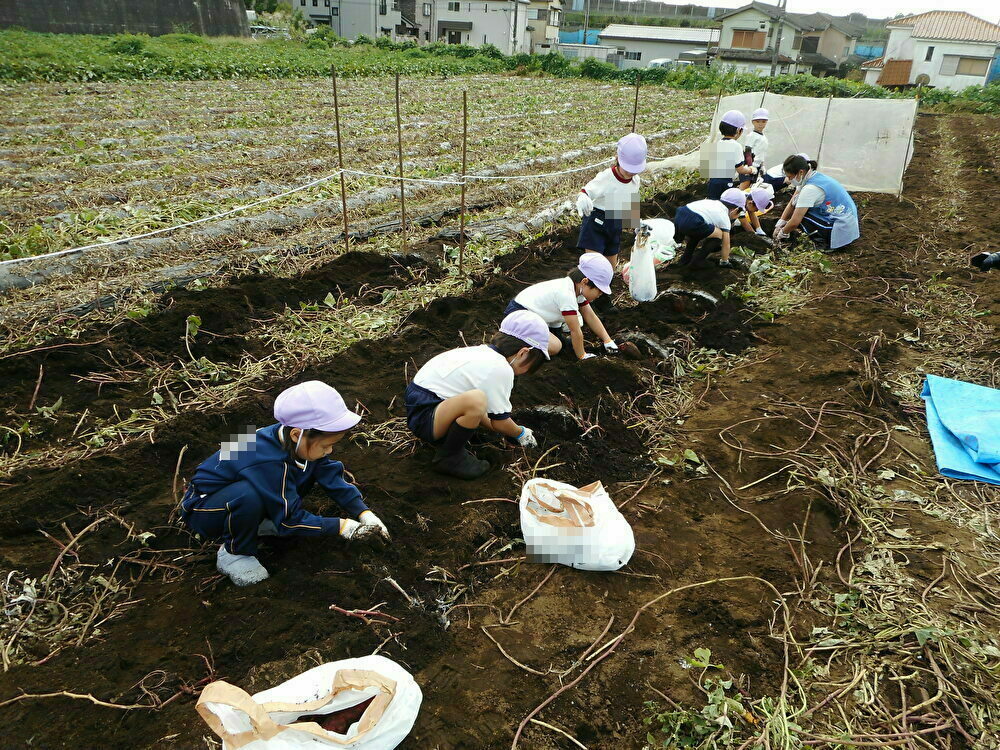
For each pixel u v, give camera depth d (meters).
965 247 7.94
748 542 3.51
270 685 2.63
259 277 6.30
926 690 2.71
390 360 5.22
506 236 7.95
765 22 50.31
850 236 7.79
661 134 16.30
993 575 3.27
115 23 33.25
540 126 17.23
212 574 3.18
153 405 4.49
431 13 52.41
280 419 2.84
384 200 9.16
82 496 3.59
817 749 2.50
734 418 4.58
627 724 2.58
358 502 3.34
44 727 2.43
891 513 3.70
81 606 2.99
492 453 4.11
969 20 43.09
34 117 14.85
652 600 3.12
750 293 6.48
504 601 3.12
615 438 4.32
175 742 2.41
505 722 2.57
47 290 5.92
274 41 36.75
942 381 4.83
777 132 11.01
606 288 4.95
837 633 2.97
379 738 2.33
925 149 16.34
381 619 2.95
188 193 9.29
